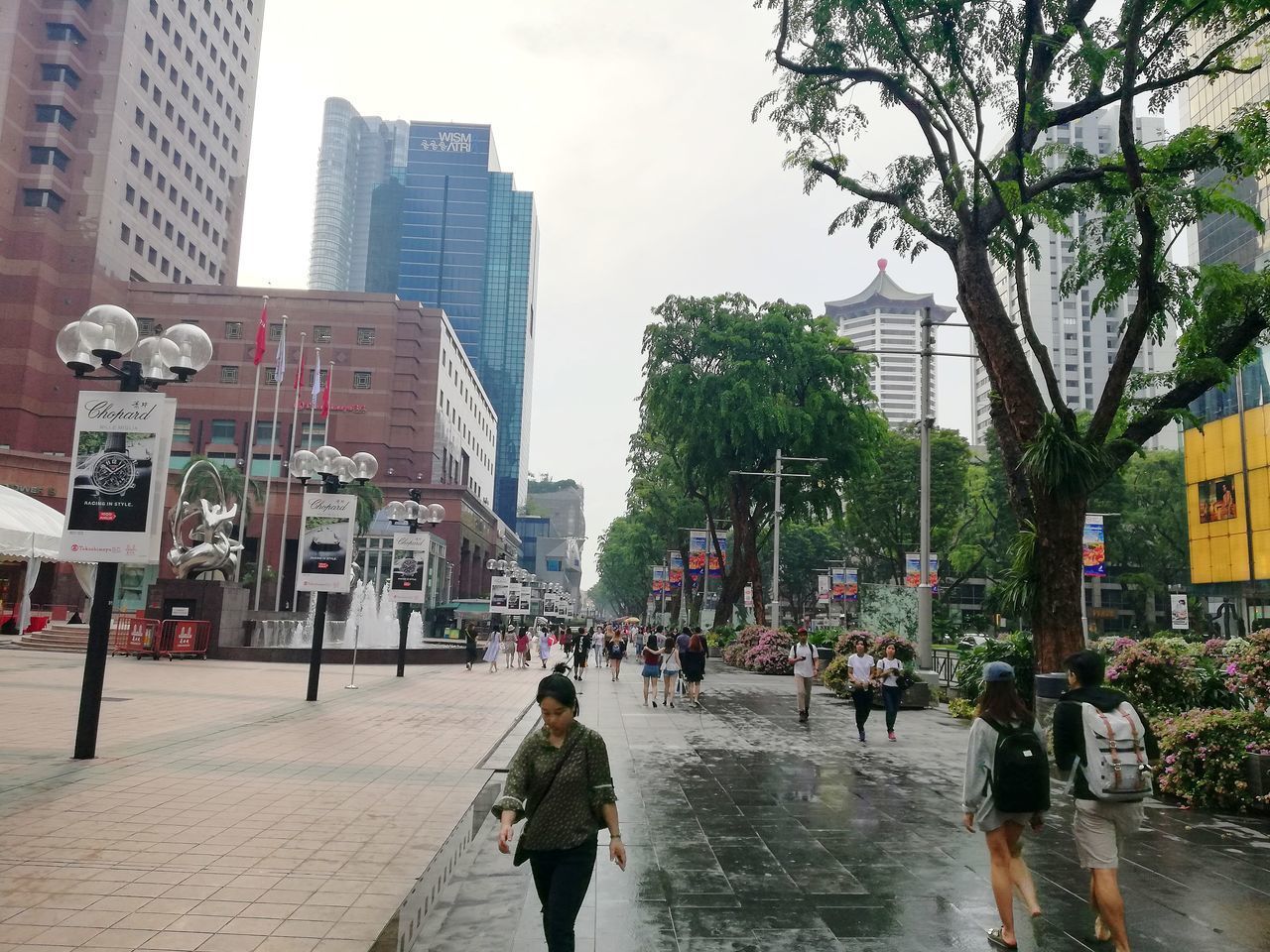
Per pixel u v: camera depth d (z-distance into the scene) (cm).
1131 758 498
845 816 885
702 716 1831
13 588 4353
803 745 1421
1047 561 1474
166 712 1515
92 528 1084
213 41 8875
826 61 1582
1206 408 5778
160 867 643
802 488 4300
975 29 1438
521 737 1414
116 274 7325
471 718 1627
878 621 2905
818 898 616
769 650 3394
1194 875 688
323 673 2577
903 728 1677
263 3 10112
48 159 6956
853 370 4106
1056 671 1443
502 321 19275
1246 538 5331
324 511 1853
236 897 582
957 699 1947
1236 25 1392
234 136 9394
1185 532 6406
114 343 1115
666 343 4109
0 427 6625
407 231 18988
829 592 4894
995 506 6041
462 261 19025
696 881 657
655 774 1132
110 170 7162
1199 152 1497
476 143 19325
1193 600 5919
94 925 521
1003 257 1747
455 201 19138
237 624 3100
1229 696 1216
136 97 7488
